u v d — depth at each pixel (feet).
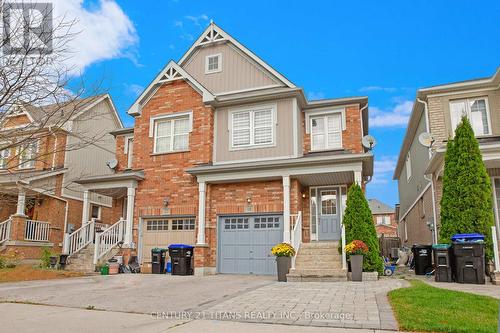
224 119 55.06
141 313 22.43
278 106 52.90
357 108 53.01
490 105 50.60
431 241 55.01
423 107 56.08
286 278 39.09
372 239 40.96
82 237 55.88
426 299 23.49
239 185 51.16
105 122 79.97
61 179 68.08
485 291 28.30
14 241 57.67
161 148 56.59
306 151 53.67
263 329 18.02
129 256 52.60
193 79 55.88
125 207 63.67
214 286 34.55
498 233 45.11
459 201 38.83
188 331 17.76
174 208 52.90
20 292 31.53
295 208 47.65
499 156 41.14
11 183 49.39
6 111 22.52
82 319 20.84
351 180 50.11
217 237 50.90
